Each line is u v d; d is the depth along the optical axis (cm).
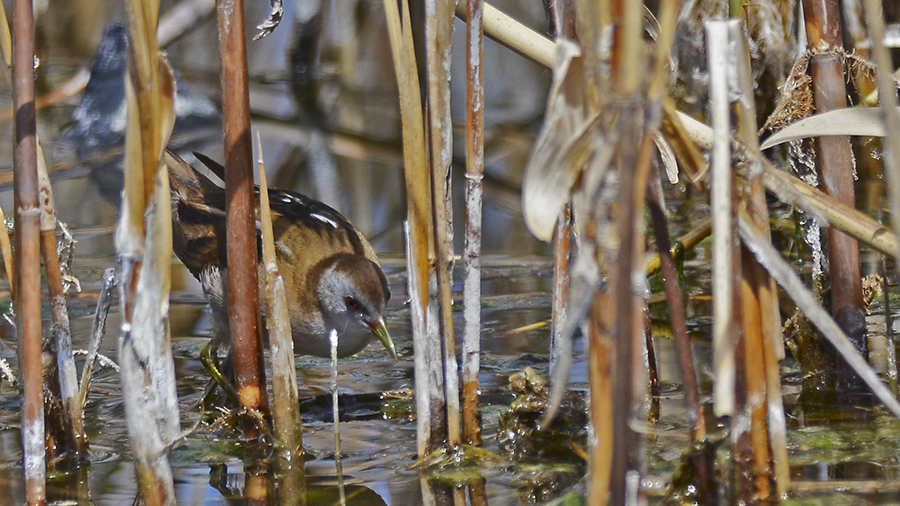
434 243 531
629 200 320
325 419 645
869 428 562
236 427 594
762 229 415
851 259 596
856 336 602
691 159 395
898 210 344
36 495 467
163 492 449
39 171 529
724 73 376
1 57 489
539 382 575
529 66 1403
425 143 552
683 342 437
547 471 527
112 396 700
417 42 1120
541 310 906
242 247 539
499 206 1227
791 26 832
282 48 1430
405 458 556
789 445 541
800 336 627
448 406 543
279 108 1405
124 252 422
